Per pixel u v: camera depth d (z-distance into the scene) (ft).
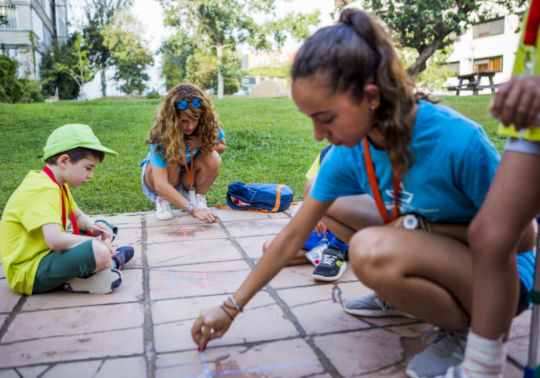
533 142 3.80
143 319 6.86
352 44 4.13
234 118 32.04
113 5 118.83
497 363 4.17
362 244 4.84
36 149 23.79
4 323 6.81
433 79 53.93
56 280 7.64
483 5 56.59
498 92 3.52
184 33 103.76
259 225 11.80
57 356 5.86
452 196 4.94
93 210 13.76
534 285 4.67
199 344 5.86
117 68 122.62
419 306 4.90
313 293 7.60
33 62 91.56
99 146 8.07
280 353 5.81
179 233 11.24
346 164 5.34
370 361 5.59
